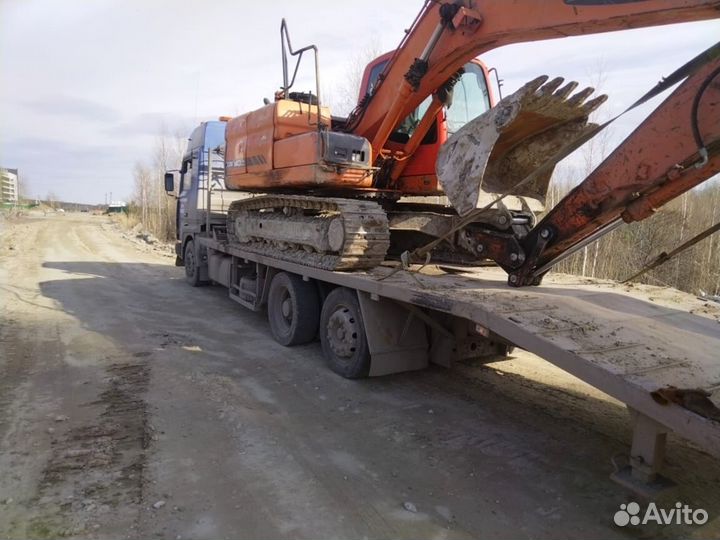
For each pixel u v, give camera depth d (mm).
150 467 3475
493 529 2924
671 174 3139
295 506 3096
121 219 46250
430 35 5117
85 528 2807
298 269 6094
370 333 4949
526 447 3918
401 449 3865
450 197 4320
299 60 6316
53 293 9875
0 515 2906
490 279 4926
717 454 2295
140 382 5098
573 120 4484
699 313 4137
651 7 3021
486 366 5859
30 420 4156
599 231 3977
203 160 10805
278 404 4688
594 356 2914
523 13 4035
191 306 9016
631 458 2836
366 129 6180
